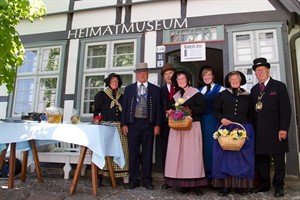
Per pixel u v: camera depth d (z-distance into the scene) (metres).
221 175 3.47
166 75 4.32
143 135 3.96
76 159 4.54
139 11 5.67
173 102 3.85
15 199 3.14
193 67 6.66
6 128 3.49
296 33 5.21
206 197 3.43
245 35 5.07
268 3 5.02
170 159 3.57
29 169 5.06
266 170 3.66
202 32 5.24
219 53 6.68
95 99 4.32
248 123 3.59
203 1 5.35
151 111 3.97
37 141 4.16
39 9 4.06
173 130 3.64
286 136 3.44
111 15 5.84
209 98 3.95
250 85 4.89
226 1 5.23
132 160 3.94
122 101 4.31
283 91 3.52
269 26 4.92
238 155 3.47
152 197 3.43
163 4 5.55
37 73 6.06
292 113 4.61
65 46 5.98
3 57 3.40
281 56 4.79
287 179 4.36
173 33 5.38
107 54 5.69
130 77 5.52
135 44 5.54
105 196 3.44
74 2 6.11
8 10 3.43
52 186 3.95
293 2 4.76
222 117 3.62
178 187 3.79
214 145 3.60
